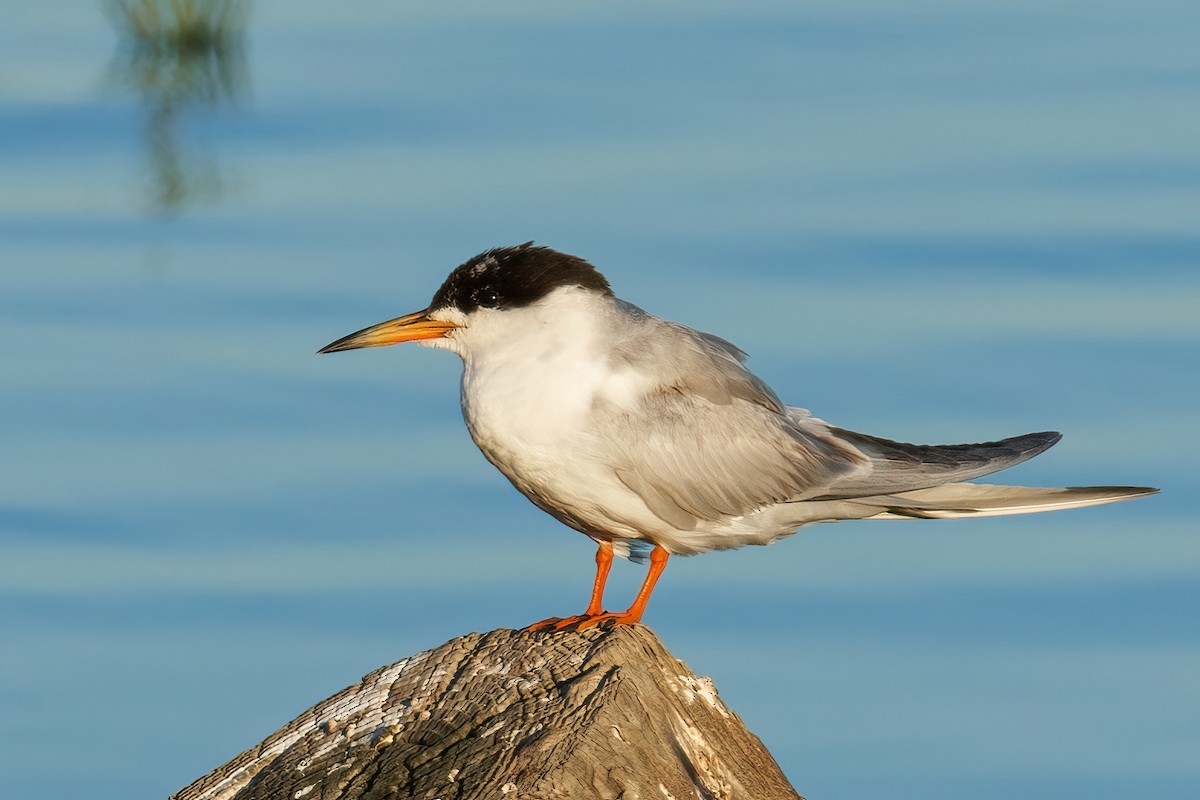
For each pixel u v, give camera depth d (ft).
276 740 26.37
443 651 27.68
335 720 26.12
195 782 25.94
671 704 26.30
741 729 27.58
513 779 22.40
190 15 121.60
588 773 22.56
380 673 27.58
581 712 23.98
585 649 26.68
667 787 23.40
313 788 23.86
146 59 122.52
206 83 115.34
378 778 23.71
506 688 25.48
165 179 91.45
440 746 24.26
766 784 26.73
